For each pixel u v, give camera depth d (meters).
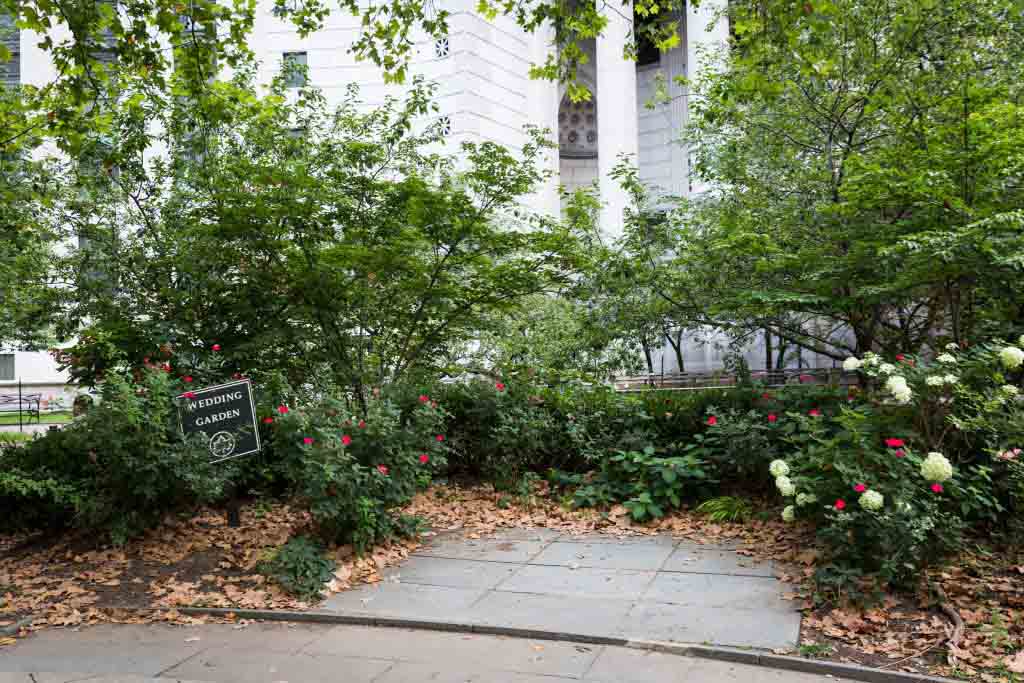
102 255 8.84
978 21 8.41
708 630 4.69
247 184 8.94
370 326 9.85
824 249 8.26
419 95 9.98
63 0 5.98
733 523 7.07
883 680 4.00
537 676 4.21
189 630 5.21
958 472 5.51
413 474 7.23
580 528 7.37
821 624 4.68
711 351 26.59
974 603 4.83
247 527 7.66
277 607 5.52
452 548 6.89
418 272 8.99
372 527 6.61
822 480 5.79
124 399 6.80
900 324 9.41
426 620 5.07
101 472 7.12
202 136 9.22
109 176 9.19
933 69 8.64
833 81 9.70
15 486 6.64
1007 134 6.68
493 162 9.03
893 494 5.06
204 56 6.86
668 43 7.64
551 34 32.44
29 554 7.03
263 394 8.72
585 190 11.23
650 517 7.52
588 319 10.84
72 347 8.55
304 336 8.96
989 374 5.81
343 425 6.97
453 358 13.26
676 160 35.88
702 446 8.31
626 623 4.88
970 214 6.71
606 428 8.87
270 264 9.06
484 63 28.12
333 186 8.73
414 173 9.33
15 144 8.26
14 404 27.52
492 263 9.48
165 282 8.78
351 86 11.85
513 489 8.66
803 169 9.99
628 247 9.84
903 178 7.26
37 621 5.46
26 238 9.11
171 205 9.12
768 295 7.98
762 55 7.96
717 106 9.99
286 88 10.41
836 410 7.62
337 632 5.06
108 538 7.12
